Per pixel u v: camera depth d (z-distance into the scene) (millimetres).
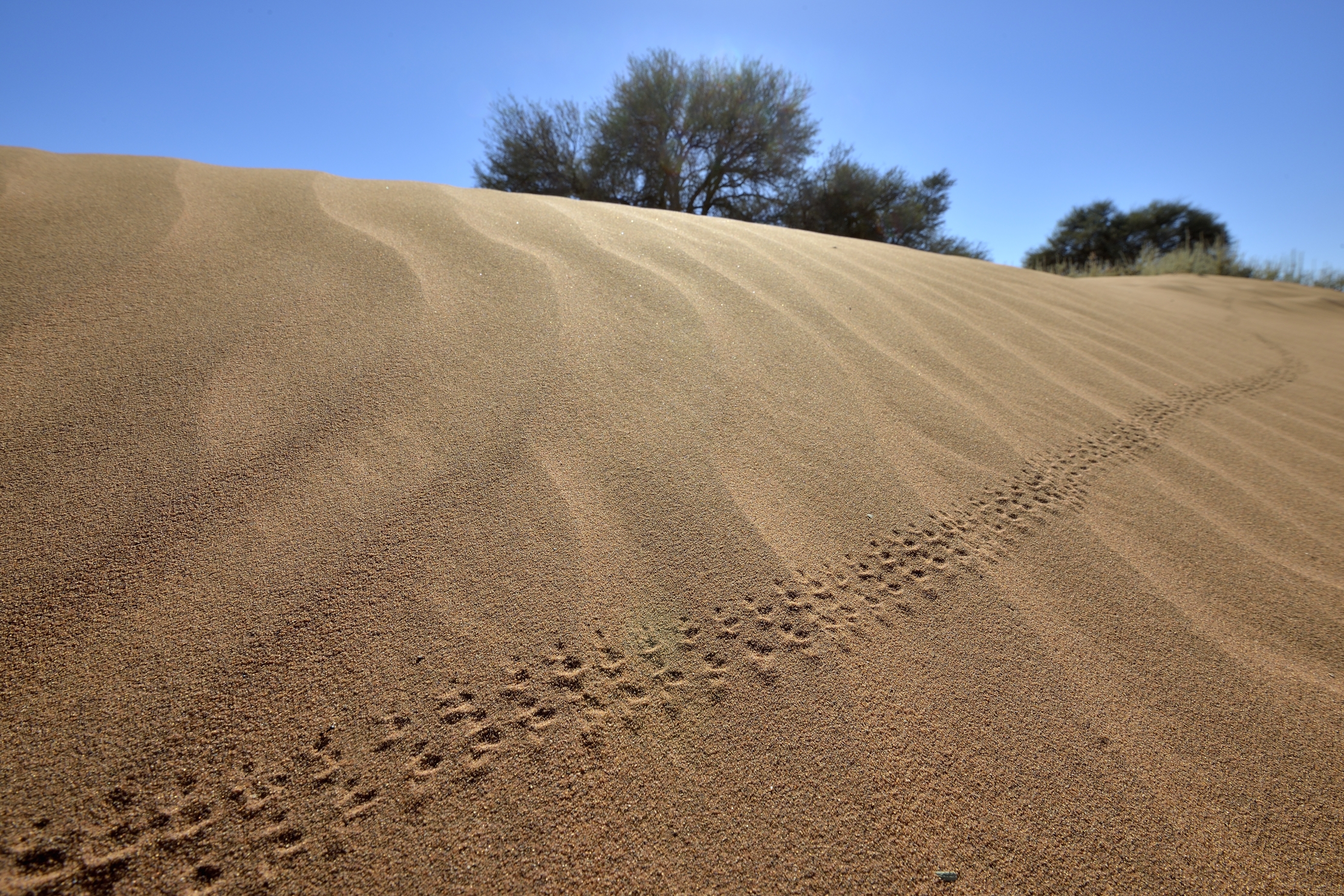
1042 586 1347
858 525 1448
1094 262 11234
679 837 834
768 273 2746
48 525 1129
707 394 1822
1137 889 822
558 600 1148
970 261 4570
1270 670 1188
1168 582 1410
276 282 1953
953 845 854
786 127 12234
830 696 1041
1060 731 1023
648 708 993
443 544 1222
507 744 918
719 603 1190
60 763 826
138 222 2123
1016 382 2365
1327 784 973
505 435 1521
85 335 1584
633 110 11797
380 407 1540
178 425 1391
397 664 1005
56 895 713
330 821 812
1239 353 3621
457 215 2689
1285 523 1724
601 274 2381
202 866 758
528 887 771
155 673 942
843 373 2104
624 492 1417
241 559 1132
